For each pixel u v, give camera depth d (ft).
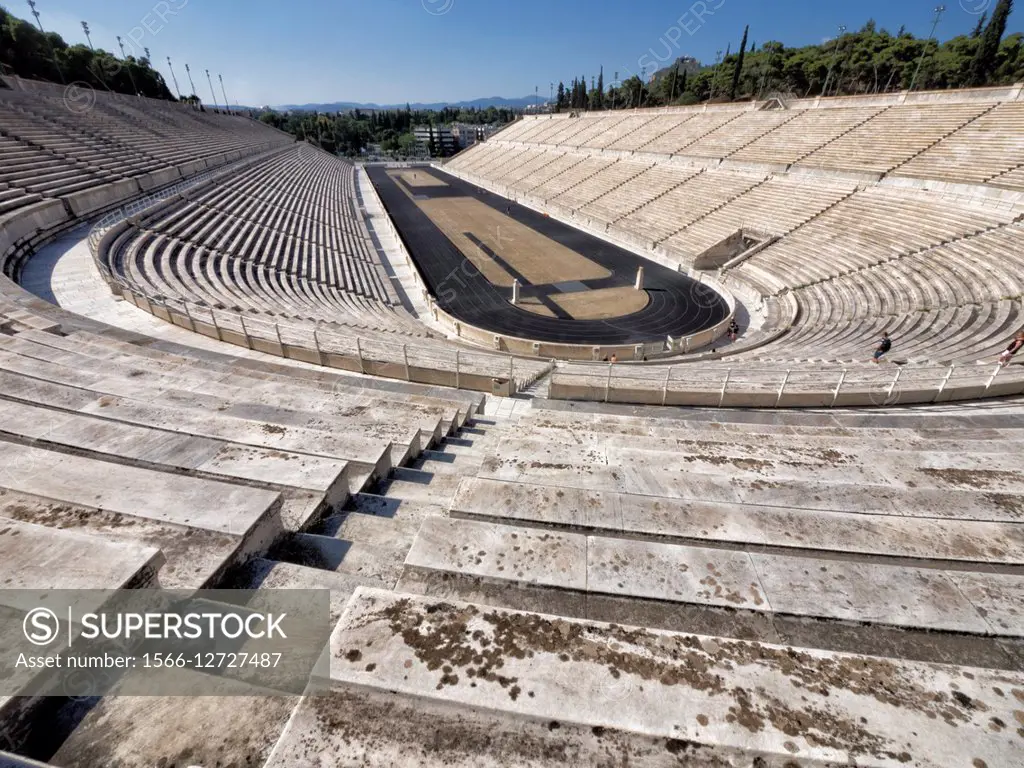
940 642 8.59
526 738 6.25
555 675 6.86
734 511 12.31
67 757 6.76
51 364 25.09
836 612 9.03
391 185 274.57
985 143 95.35
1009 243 74.95
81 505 10.93
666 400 36.40
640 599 9.32
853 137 123.13
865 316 75.41
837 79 226.79
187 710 7.32
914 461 18.89
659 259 125.90
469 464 20.40
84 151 116.16
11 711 6.70
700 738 6.23
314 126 490.08
